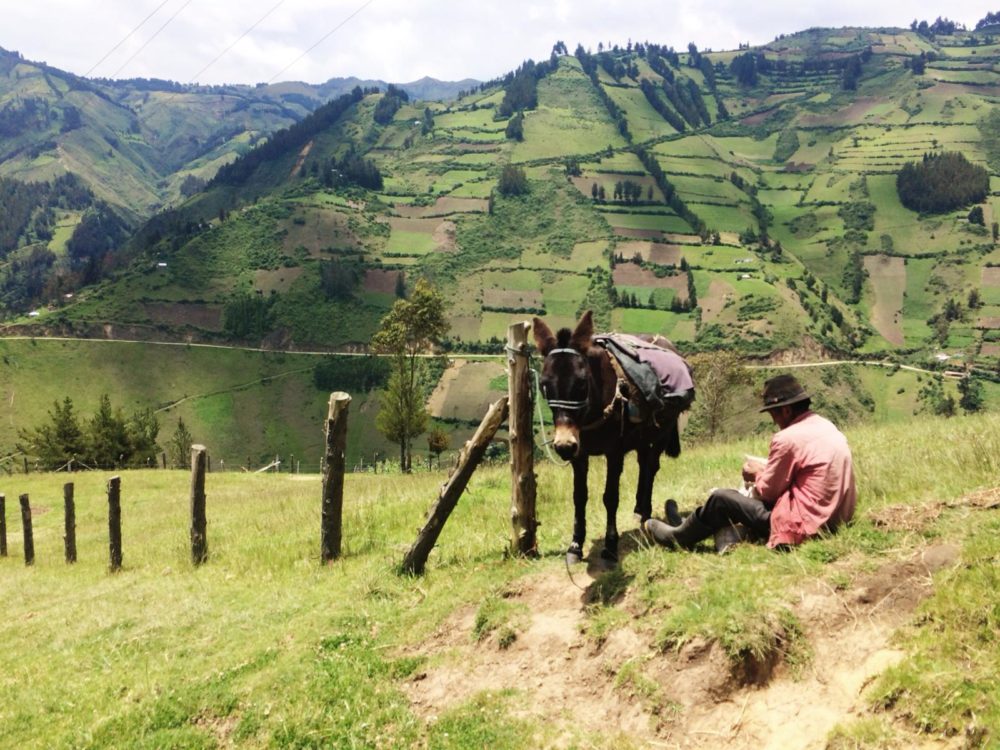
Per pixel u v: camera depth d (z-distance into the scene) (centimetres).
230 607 954
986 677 432
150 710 686
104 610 1102
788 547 624
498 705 581
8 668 923
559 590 705
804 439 632
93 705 734
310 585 961
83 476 4106
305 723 617
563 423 650
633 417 693
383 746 581
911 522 599
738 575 595
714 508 685
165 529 2161
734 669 513
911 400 17788
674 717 508
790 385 657
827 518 614
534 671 611
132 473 4194
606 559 732
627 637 585
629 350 720
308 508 1719
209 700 679
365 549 1088
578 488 749
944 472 782
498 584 748
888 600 527
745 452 1370
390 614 778
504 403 848
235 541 1452
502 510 1150
